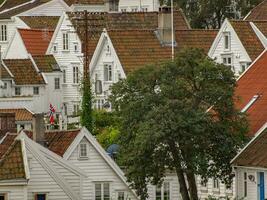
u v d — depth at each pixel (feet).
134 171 520.01
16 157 525.34
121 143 525.34
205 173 522.06
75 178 548.72
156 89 524.52
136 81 525.34
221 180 531.50
